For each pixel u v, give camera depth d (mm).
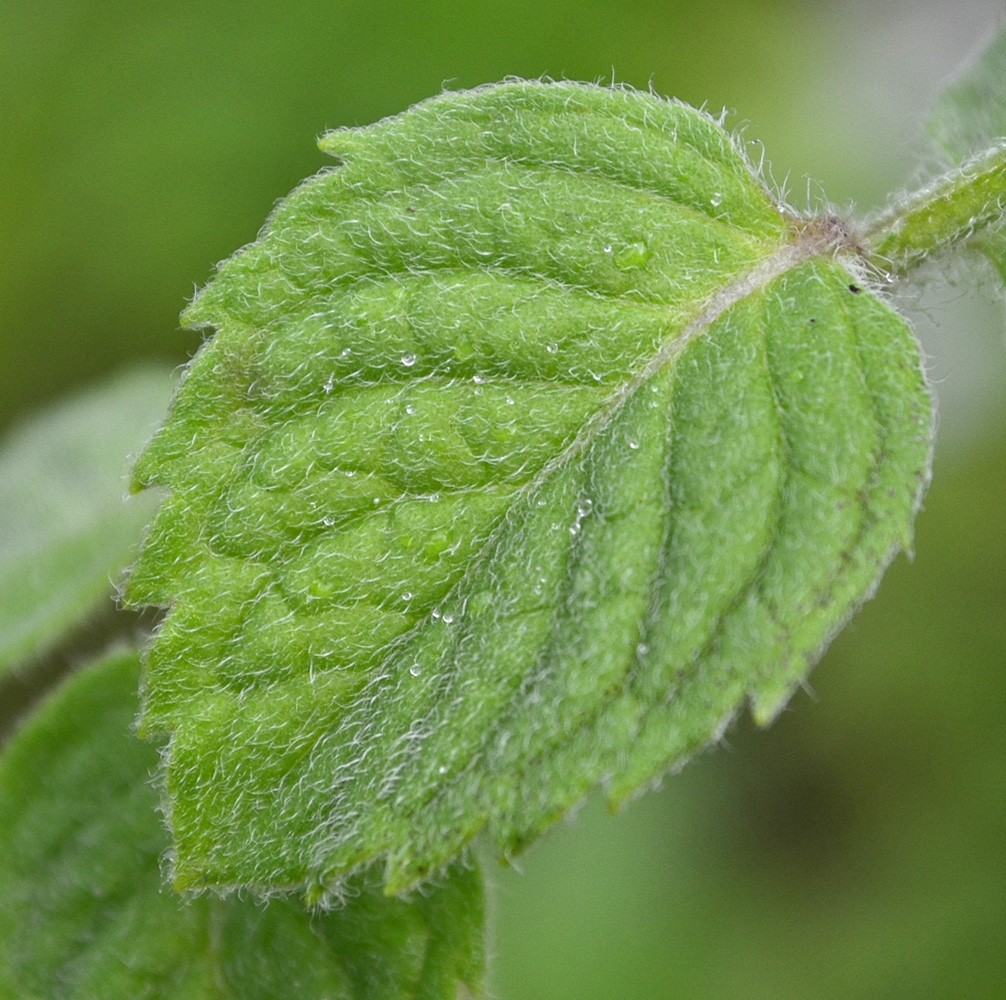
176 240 274
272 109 280
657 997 246
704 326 182
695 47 296
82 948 186
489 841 181
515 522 180
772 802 268
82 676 189
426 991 183
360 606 179
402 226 182
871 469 178
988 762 262
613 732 176
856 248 185
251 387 181
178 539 180
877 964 251
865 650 274
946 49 295
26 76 282
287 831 177
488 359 182
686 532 179
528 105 184
